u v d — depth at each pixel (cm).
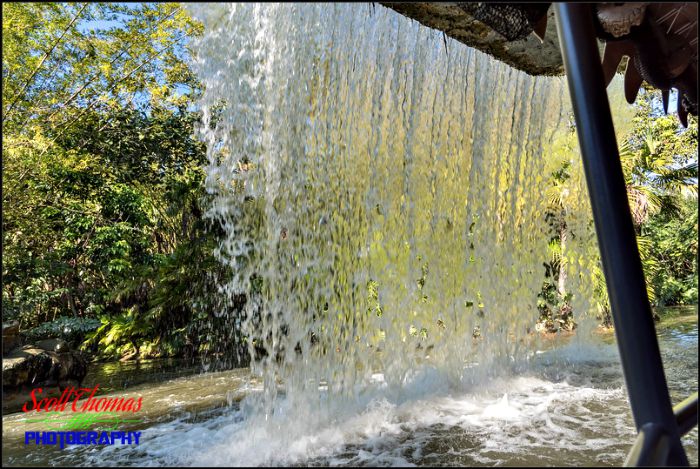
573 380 564
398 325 560
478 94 549
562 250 910
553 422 393
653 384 191
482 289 618
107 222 1234
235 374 730
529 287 682
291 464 316
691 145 1411
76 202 1183
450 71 529
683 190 1262
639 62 324
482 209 590
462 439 357
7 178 987
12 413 518
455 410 443
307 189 480
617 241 203
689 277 1622
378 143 510
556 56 418
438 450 334
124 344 1091
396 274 550
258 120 426
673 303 1667
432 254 568
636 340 195
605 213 206
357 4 440
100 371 865
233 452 344
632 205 1084
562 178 862
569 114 734
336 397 481
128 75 1216
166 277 1101
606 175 208
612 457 306
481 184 582
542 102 629
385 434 376
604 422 388
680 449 186
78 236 1173
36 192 1095
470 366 603
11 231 1073
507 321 647
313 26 428
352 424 404
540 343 799
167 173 1309
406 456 325
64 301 1316
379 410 443
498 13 265
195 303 1041
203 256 1098
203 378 707
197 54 379
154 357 1056
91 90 1197
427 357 651
